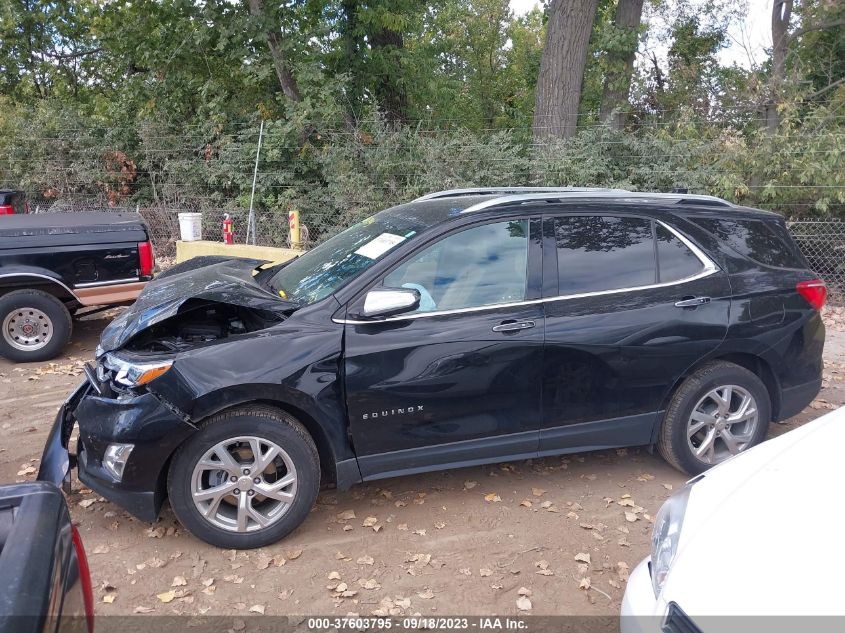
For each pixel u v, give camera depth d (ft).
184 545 12.23
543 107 40.27
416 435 12.42
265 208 40.60
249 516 11.85
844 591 6.26
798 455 8.25
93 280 22.30
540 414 13.03
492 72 75.97
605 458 15.71
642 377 13.41
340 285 12.50
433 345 12.19
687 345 13.48
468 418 12.62
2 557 5.88
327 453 12.46
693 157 32.53
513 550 12.12
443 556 11.94
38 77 66.44
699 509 7.98
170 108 47.91
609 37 41.73
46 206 47.98
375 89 50.93
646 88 44.96
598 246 13.46
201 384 11.13
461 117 68.13
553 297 12.97
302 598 10.89
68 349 23.81
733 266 14.07
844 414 8.97
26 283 21.72
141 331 11.88
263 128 39.99
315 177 40.45
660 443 14.20
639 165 33.32
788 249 14.83
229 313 14.01
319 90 41.34
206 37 45.01
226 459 11.60
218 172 40.93
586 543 12.34
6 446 16.25
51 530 6.51
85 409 11.83
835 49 47.75
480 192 16.34
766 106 34.09
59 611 5.84
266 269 16.20
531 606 10.71
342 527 12.83
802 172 29.35
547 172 33.17
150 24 50.37
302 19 46.85
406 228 13.50
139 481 11.35
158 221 43.09
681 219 14.05
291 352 11.62
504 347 12.49
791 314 14.28
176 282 14.06
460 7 71.46
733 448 14.29
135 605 10.71
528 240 13.12
